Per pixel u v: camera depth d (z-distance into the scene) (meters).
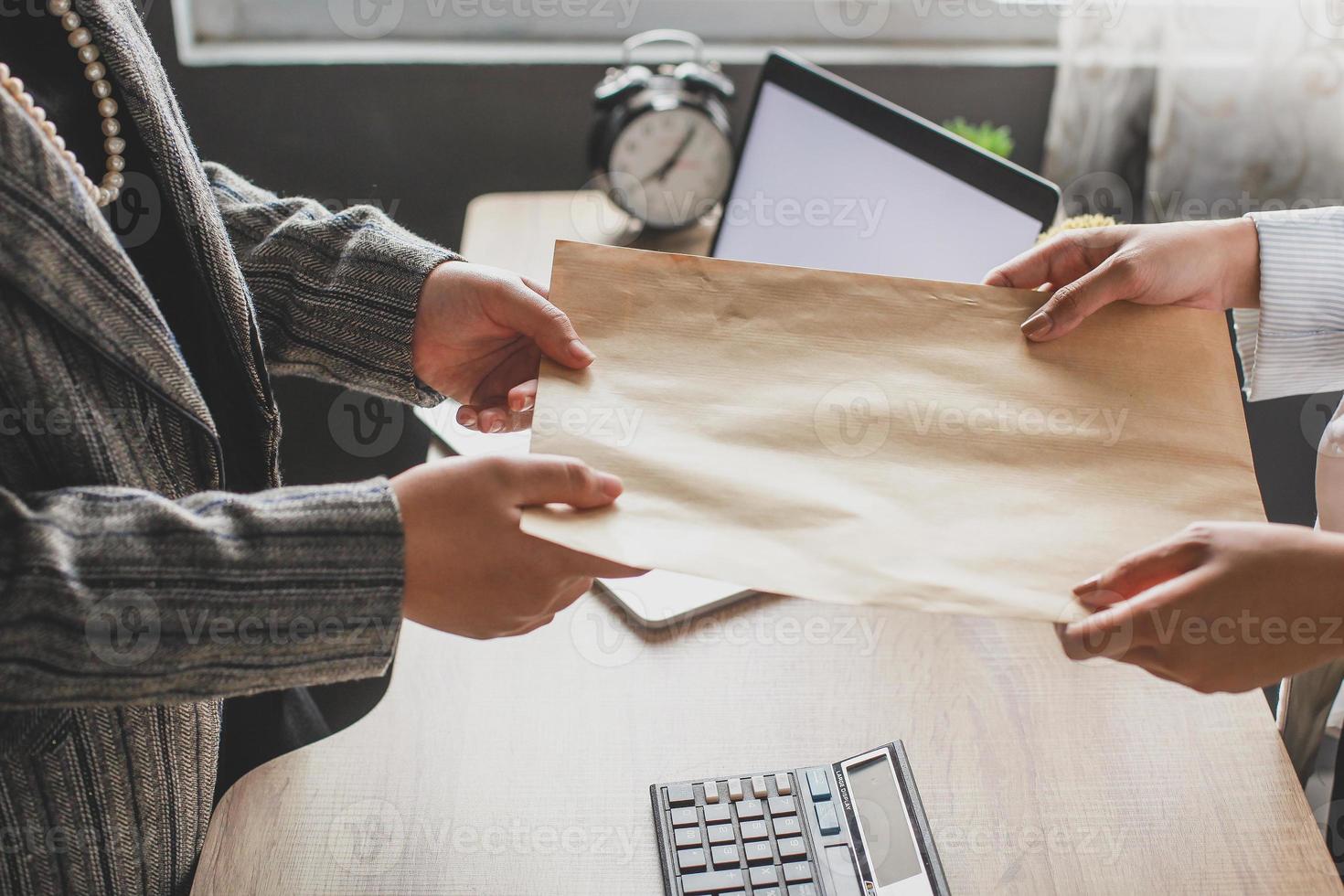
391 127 1.67
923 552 0.54
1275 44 1.40
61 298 0.53
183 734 0.65
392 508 0.54
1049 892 0.64
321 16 1.62
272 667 0.54
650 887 0.65
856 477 0.57
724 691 0.77
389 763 0.72
